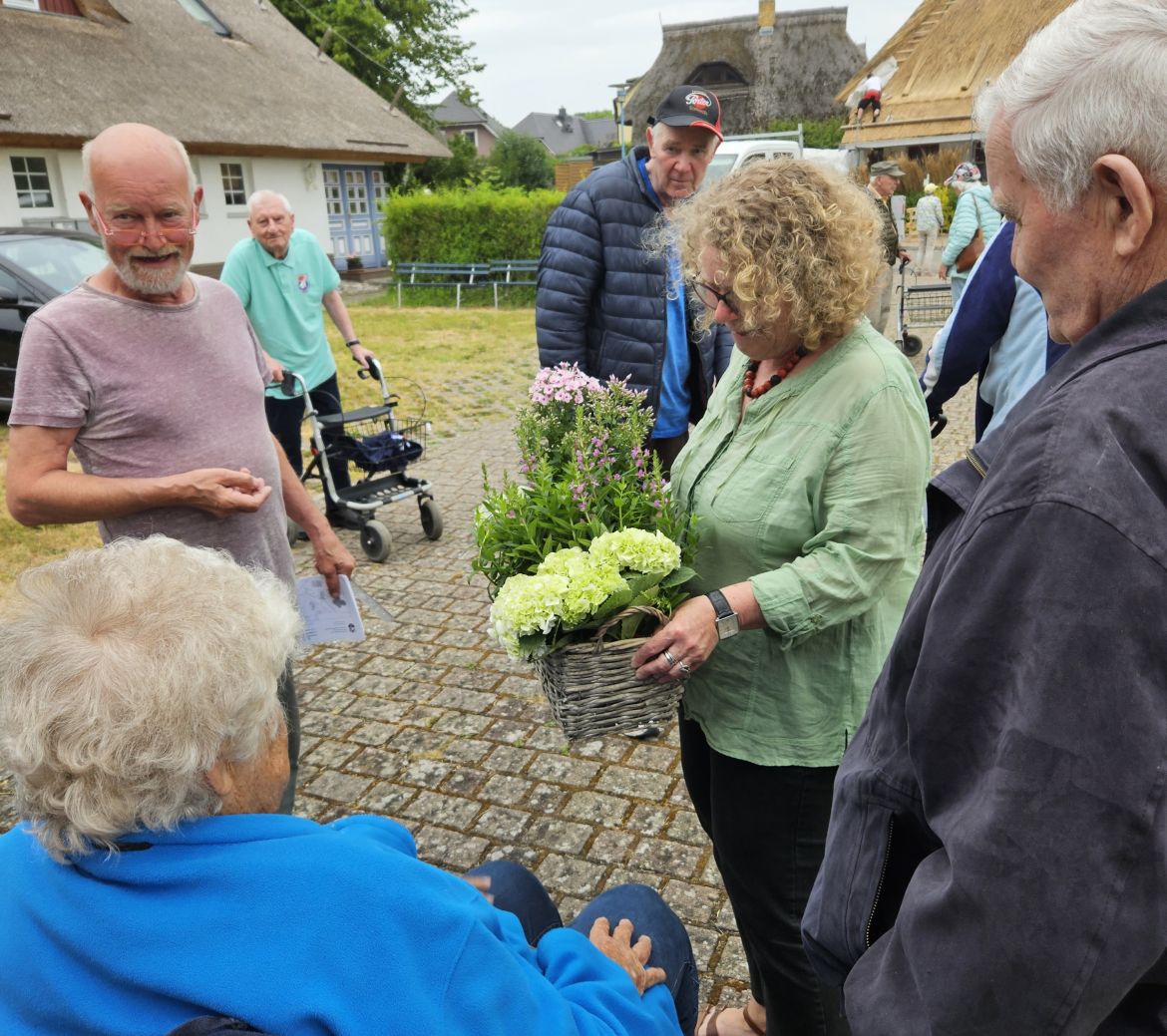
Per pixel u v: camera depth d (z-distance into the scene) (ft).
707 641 5.42
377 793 10.43
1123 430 2.68
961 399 28.17
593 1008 4.23
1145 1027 2.88
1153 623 2.54
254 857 3.32
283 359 17.66
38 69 55.11
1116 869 2.56
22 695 3.33
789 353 5.64
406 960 3.23
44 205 55.01
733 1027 7.07
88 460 7.54
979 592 2.84
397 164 89.04
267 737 3.81
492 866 5.91
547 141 256.73
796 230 5.00
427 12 106.32
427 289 61.36
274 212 16.89
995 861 2.68
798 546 5.64
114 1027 3.10
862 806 3.54
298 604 9.17
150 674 3.32
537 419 7.50
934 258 52.70
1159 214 2.78
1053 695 2.61
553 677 5.80
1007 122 3.02
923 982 2.89
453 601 15.46
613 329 11.35
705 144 10.53
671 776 10.48
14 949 3.30
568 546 6.23
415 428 18.70
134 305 7.41
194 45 68.13
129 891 3.29
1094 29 2.77
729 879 6.23
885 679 3.54
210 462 7.74
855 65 121.08
